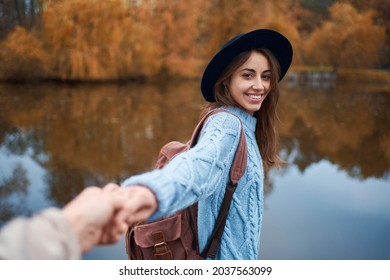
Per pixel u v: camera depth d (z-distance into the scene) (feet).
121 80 67.97
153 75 75.36
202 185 2.66
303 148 30.19
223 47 3.64
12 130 32.65
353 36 83.51
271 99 4.19
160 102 49.49
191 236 3.65
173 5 77.46
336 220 16.87
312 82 79.82
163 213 2.18
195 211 3.58
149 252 3.72
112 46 64.13
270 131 4.35
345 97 58.18
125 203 1.88
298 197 19.42
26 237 1.33
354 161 26.89
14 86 56.90
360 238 15.42
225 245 3.48
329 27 84.28
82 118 38.14
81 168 23.89
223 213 3.39
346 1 84.79
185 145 3.97
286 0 85.15
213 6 81.10
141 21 72.23
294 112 45.27
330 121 40.52
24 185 20.74
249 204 3.55
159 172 2.33
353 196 19.80
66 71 60.85
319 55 85.76
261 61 3.75
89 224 1.67
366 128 37.70
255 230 3.61
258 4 82.17
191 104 48.32
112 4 63.46
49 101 46.50
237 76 3.77
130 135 32.63
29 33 59.06
